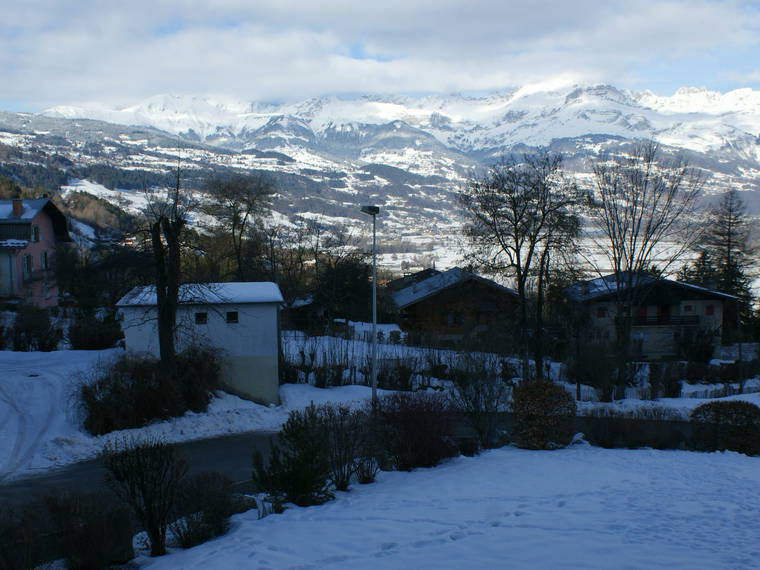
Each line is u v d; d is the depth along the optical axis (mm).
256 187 53469
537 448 19109
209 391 27156
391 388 34125
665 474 13969
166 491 9914
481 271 37250
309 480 11945
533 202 35375
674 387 37000
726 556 7070
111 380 24109
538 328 36406
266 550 8367
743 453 18547
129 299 28891
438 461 16859
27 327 36969
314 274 64562
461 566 7066
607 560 7004
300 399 30031
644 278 40219
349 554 7969
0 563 8461
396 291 68250
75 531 8945
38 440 20938
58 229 54312
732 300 56000
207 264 48031
